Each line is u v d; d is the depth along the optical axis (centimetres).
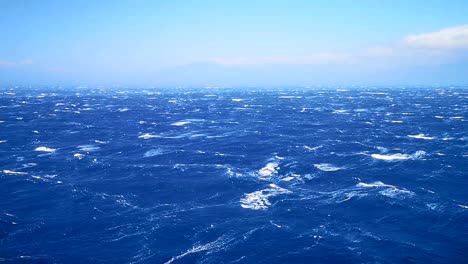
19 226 2567
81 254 2177
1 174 3938
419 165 4219
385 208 2858
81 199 3155
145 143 5944
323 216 2731
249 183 3575
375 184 3519
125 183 3647
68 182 3675
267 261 2092
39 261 2083
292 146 5509
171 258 2130
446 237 2352
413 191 3284
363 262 2064
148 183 3638
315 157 4741
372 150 5134
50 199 3153
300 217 2719
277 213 2802
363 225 2561
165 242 2330
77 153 5116
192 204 3048
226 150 5322
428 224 2555
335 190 3362
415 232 2434
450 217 2661
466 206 2886
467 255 2122
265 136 6575
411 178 3697
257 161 4581
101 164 4441
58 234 2448
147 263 2078
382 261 2066
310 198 3139
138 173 4025
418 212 2766
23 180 3706
